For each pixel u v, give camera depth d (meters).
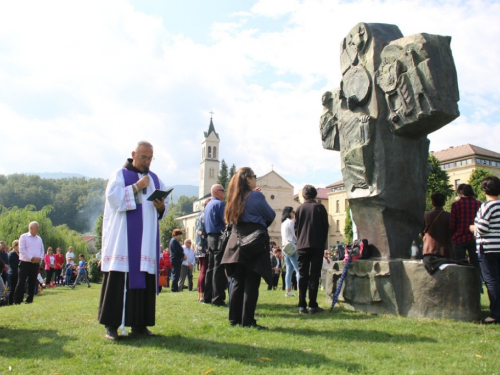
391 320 5.81
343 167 7.61
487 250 5.59
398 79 6.57
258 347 4.41
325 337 4.87
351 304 7.00
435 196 6.36
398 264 6.37
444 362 3.88
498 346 4.40
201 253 8.66
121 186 5.01
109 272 4.86
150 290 5.03
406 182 6.98
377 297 6.46
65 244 34.91
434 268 5.91
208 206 7.97
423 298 5.99
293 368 3.71
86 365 3.81
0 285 6.90
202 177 116.56
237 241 5.44
